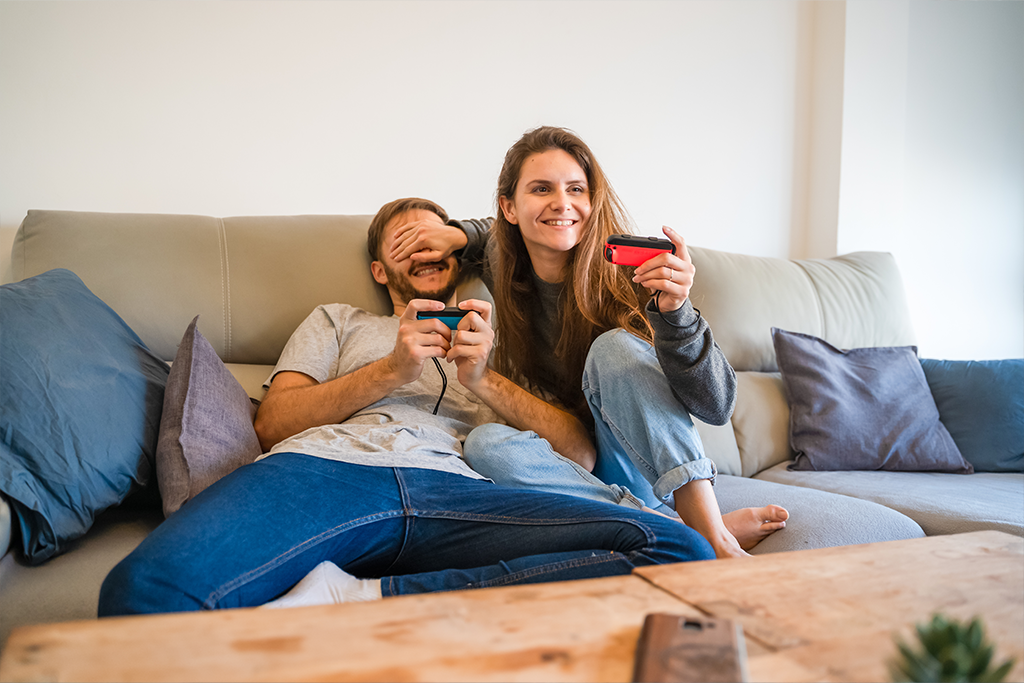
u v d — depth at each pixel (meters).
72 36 1.76
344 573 0.90
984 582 0.63
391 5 2.10
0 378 0.97
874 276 2.31
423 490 1.04
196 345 1.21
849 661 0.47
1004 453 1.83
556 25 2.32
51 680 0.42
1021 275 3.05
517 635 0.49
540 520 0.99
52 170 1.75
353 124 2.06
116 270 1.46
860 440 1.79
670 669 0.44
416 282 1.57
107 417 1.07
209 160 1.90
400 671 0.44
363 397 1.27
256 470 0.99
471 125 2.20
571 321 1.40
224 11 1.91
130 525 1.10
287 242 1.63
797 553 0.70
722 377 1.18
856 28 2.66
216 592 0.78
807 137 2.78
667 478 1.12
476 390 1.29
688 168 2.55
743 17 2.64
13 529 0.95
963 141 2.95
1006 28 3.02
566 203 1.34
